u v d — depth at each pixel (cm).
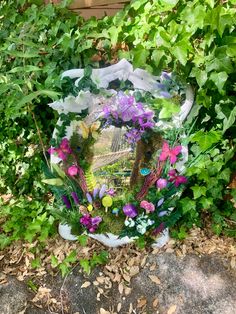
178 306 103
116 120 106
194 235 117
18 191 129
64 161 109
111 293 107
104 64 114
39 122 123
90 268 111
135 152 108
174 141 107
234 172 113
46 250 116
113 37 106
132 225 109
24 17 117
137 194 109
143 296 106
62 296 107
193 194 113
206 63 97
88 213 110
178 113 105
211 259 112
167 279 108
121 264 112
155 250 114
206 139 102
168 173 107
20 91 106
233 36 96
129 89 105
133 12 105
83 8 135
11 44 112
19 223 118
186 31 96
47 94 94
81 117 106
